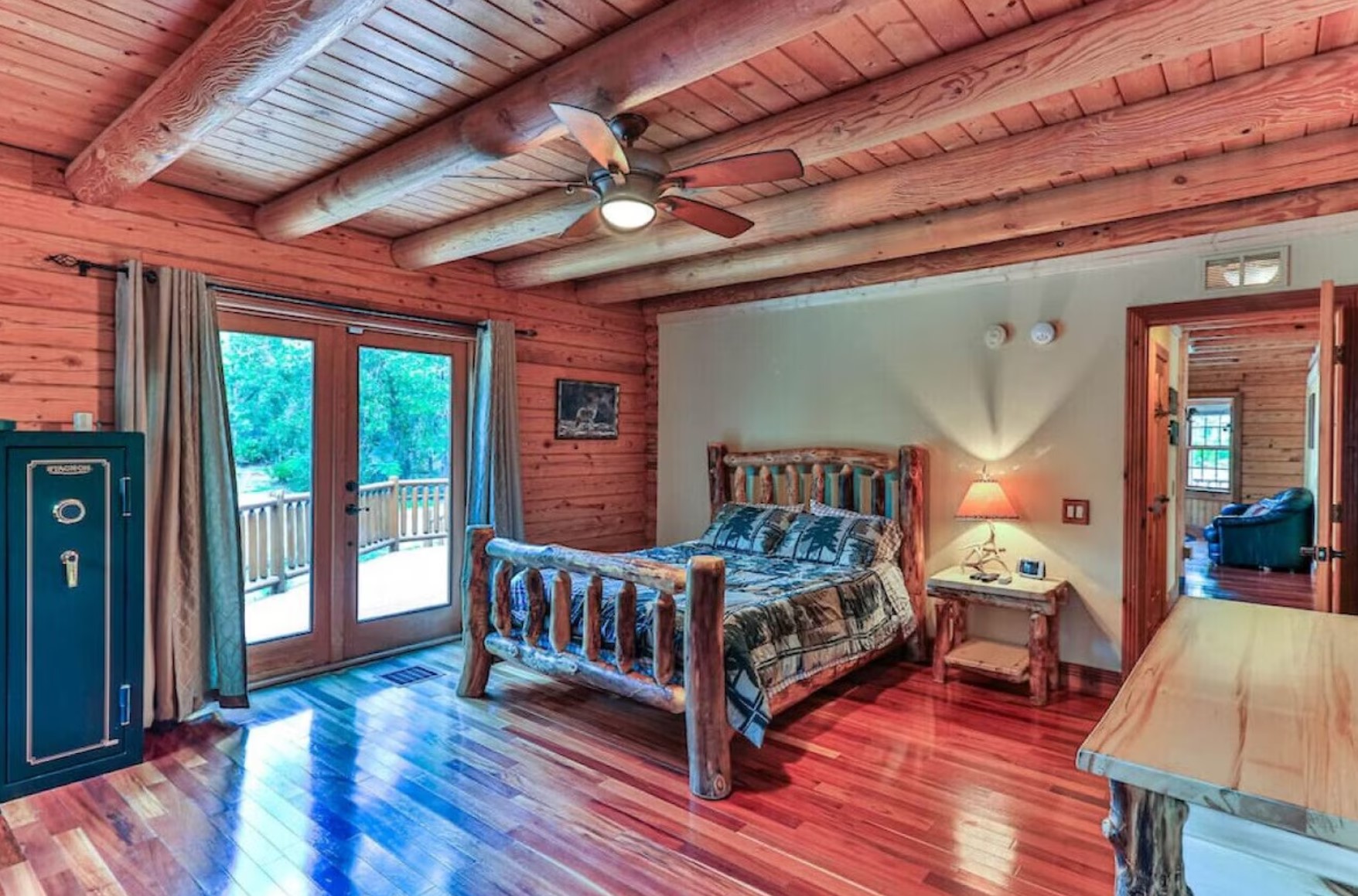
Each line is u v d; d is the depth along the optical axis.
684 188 2.68
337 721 3.53
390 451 4.59
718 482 5.53
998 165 2.99
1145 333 3.88
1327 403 2.97
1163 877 1.02
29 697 2.81
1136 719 1.21
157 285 3.50
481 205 3.90
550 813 2.67
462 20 2.17
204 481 3.60
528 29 2.22
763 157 2.38
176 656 3.48
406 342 4.63
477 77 2.51
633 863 2.37
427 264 4.45
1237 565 7.72
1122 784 1.05
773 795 2.82
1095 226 3.91
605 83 2.25
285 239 3.91
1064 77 2.17
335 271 4.25
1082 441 4.05
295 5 1.85
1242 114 2.45
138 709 3.07
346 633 4.39
